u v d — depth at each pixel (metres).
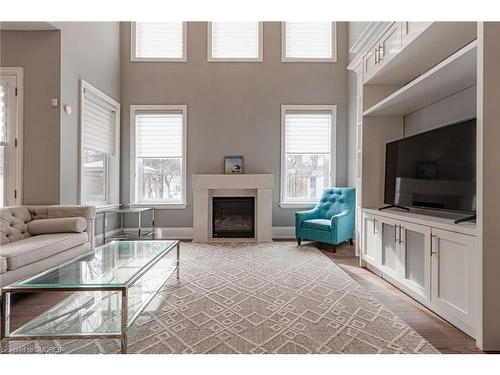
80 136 4.23
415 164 2.95
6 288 1.72
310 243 5.09
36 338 1.69
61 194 3.85
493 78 1.82
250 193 5.48
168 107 5.57
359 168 4.16
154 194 5.65
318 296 2.70
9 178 3.78
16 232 3.15
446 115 2.99
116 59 5.38
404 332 2.04
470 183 2.22
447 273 2.12
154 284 2.87
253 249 4.62
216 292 2.80
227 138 5.62
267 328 2.10
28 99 3.79
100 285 1.75
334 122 5.60
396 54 2.84
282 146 5.61
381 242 3.12
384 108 3.40
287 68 5.62
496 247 1.80
